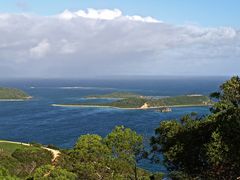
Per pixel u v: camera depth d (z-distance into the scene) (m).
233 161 23.48
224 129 23.61
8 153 62.09
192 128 27.22
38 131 155.50
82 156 49.34
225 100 26.53
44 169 47.47
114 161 44.12
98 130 153.38
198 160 25.62
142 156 35.66
